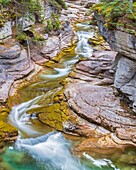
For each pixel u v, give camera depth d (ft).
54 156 38.27
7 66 56.70
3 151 38.63
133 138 39.73
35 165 36.68
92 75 58.08
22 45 64.08
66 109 46.50
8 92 51.26
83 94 49.32
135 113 43.55
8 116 45.91
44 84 56.75
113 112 44.27
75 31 88.89
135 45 40.86
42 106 48.44
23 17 66.39
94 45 77.66
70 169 36.29
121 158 37.42
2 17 60.49
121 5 42.45
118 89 48.24
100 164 36.73
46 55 68.03
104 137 40.63
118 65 48.65
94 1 120.78
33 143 40.37
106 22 44.19
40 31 71.20
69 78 58.08
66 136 41.37
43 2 78.64
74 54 73.31
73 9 111.24
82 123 43.14
